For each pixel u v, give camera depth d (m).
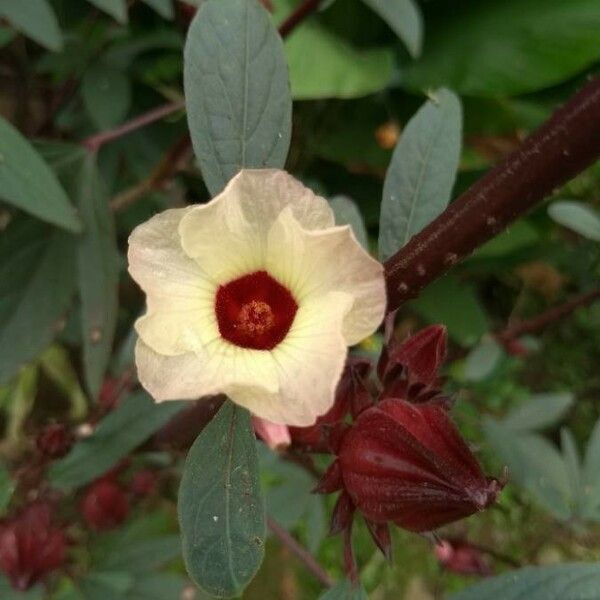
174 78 0.74
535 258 0.86
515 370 0.91
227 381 0.24
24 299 0.49
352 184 0.80
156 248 0.26
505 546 0.80
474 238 0.26
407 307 0.83
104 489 0.52
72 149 0.50
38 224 0.49
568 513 0.58
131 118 0.70
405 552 0.78
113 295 0.50
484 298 0.97
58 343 0.72
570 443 0.57
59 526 0.50
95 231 0.50
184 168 0.68
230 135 0.30
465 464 0.26
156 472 0.57
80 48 0.64
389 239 0.34
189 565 0.26
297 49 0.70
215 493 0.27
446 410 0.28
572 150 0.23
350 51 0.73
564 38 0.75
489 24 0.78
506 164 0.25
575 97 0.23
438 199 0.34
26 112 0.66
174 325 0.25
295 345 0.25
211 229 0.26
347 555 0.29
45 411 0.77
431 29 0.79
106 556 0.52
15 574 0.46
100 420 0.48
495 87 0.76
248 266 0.26
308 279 0.25
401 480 0.26
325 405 0.23
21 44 0.64
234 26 0.30
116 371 0.62
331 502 0.68
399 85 0.79
